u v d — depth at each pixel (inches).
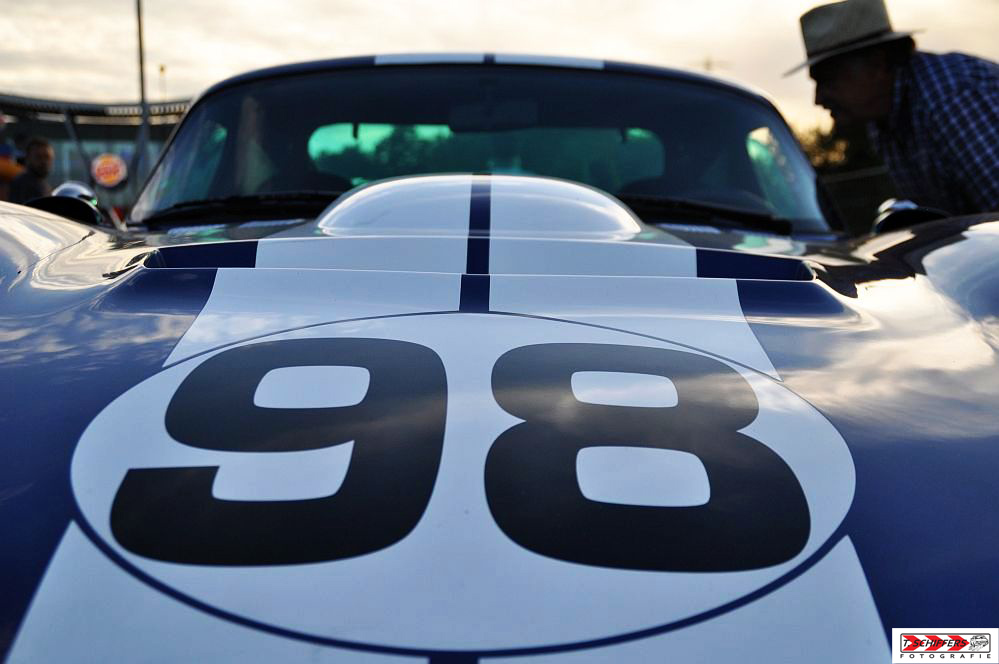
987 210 88.1
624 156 66.6
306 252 35.9
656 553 20.7
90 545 20.4
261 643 18.5
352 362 27.1
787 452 23.9
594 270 35.3
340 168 65.6
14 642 18.6
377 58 73.2
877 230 59.7
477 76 71.1
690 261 36.6
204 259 35.9
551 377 26.7
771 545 21.1
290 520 21.1
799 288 33.9
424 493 21.9
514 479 22.4
